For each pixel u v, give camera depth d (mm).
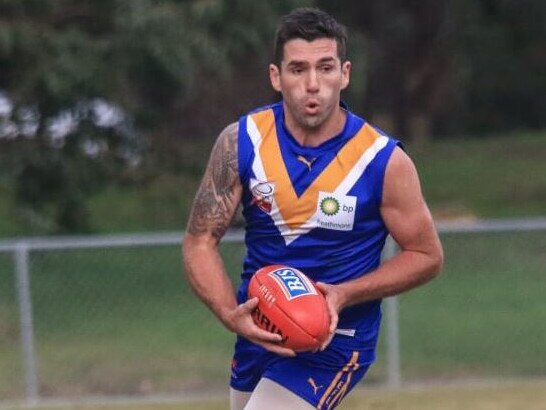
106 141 51281
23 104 47125
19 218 50906
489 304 37656
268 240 17297
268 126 17031
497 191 91812
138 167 53406
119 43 45125
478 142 117938
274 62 16781
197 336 37719
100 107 49906
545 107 126562
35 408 33656
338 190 16750
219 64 47656
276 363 17781
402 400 33781
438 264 17297
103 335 37500
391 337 35469
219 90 68812
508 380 36250
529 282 37656
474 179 96875
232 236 35062
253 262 17641
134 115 50906
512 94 119375
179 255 37875
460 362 37375
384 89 116125
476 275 37844
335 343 17688
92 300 37562
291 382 17641
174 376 36125
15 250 34781
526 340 37438
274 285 16453
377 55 104438
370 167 16734
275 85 16859
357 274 17312
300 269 17203
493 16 94688
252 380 18438
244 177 17094
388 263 17188
